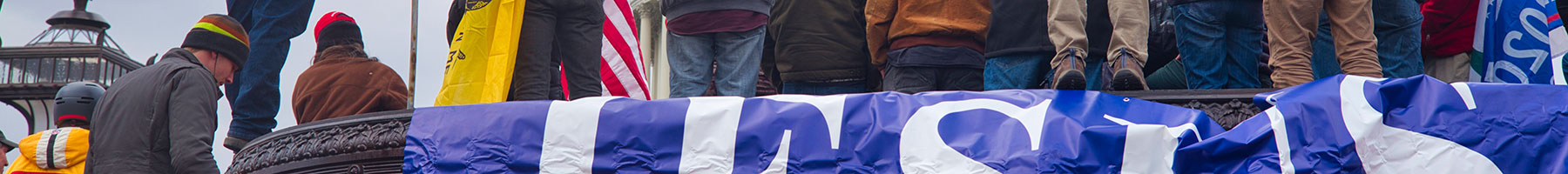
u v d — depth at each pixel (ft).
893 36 15.17
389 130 13.41
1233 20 14.03
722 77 15.99
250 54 15.30
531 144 13.05
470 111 13.38
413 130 13.30
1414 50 14.85
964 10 15.11
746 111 13.11
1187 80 14.19
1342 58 13.92
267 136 14.30
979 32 15.05
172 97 12.37
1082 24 13.67
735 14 15.76
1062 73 13.21
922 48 14.85
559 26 15.01
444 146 13.12
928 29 14.88
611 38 17.90
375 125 13.52
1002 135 12.59
